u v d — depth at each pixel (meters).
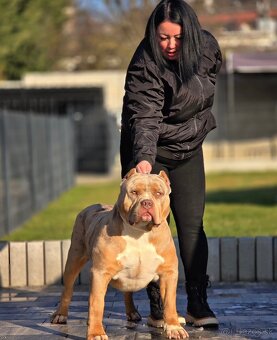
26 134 22.33
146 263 7.70
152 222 7.32
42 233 18.22
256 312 9.50
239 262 11.81
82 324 8.96
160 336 8.27
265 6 53.28
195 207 8.77
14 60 53.53
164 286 7.93
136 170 7.75
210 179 36.53
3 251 11.84
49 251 11.88
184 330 8.03
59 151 30.62
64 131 32.88
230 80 43.91
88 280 11.71
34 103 41.38
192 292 8.73
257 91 44.88
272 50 40.69
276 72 37.41
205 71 8.34
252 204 23.42
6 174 18.66
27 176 22.02
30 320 9.27
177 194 8.77
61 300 9.02
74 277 8.90
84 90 39.28
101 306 7.71
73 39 64.19
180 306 9.93
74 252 8.77
